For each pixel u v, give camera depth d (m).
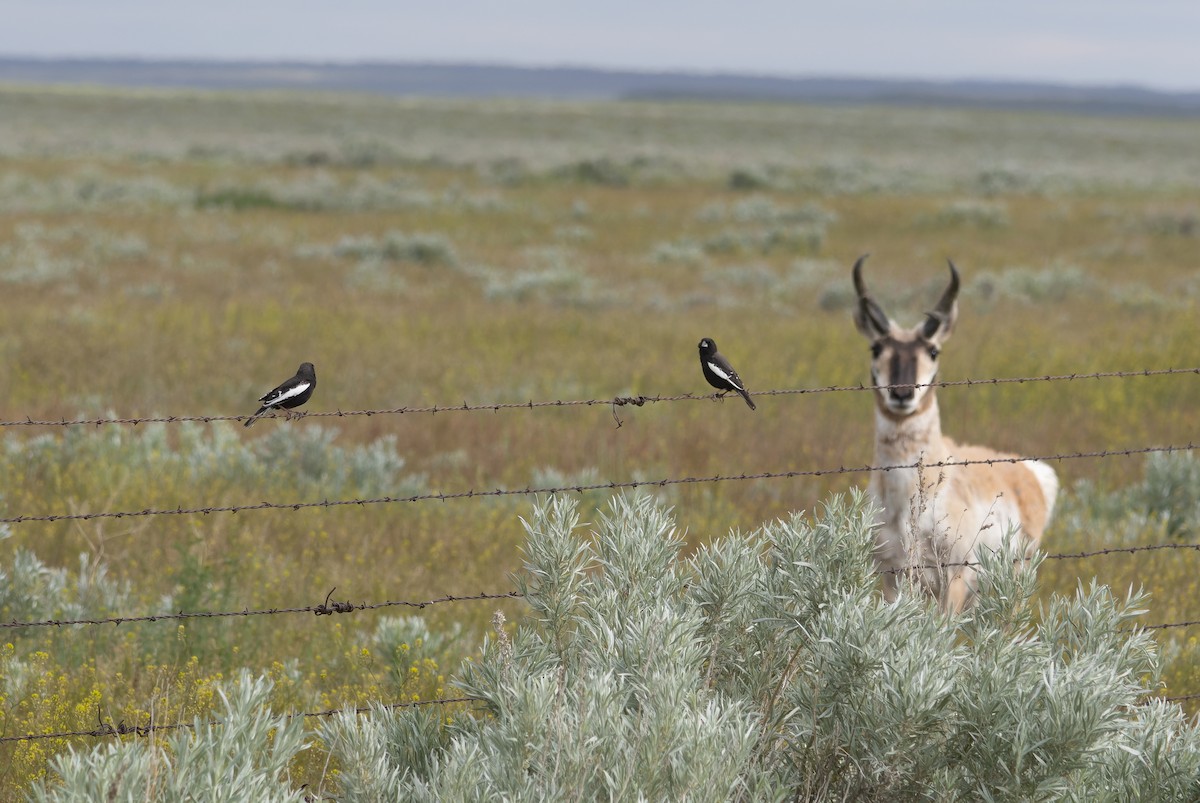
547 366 45.53
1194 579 23.06
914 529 14.59
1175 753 10.78
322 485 28.72
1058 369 45.84
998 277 72.44
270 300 55.91
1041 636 12.18
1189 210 112.94
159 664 17.11
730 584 12.32
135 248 72.44
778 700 11.66
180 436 32.47
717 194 143.62
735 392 16.08
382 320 52.97
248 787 9.38
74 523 23.98
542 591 12.33
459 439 34.88
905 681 10.22
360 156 173.50
